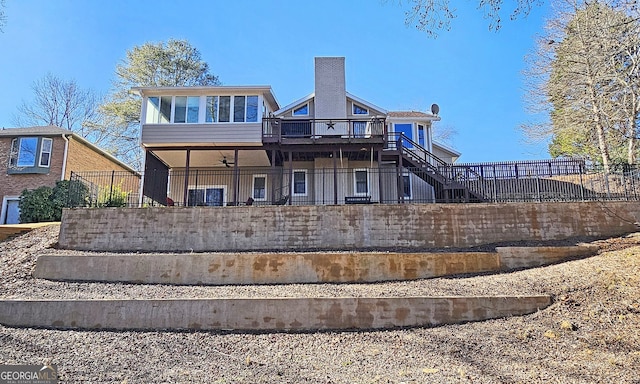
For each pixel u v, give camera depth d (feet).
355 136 61.98
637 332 22.86
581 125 77.30
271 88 63.36
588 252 38.01
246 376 20.27
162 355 23.31
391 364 21.58
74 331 27.43
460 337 25.03
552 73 80.53
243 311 28.19
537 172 60.18
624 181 55.16
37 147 70.49
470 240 45.34
